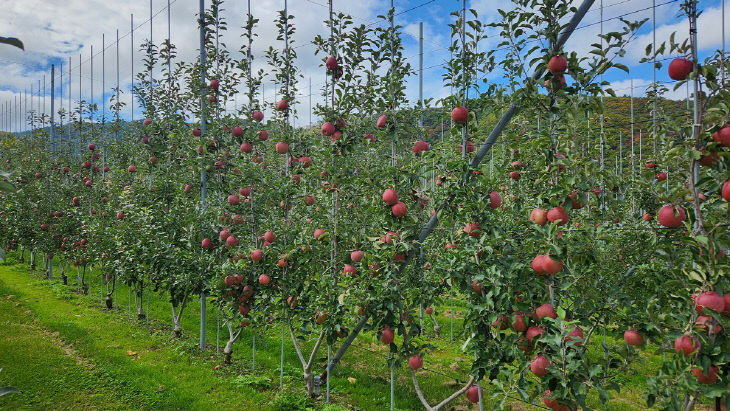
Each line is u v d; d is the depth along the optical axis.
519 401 6.50
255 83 8.59
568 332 3.09
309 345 8.92
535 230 3.69
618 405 6.61
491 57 4.65
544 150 3.57
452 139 5.52
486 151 4.28
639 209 5.27
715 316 2.62
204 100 8.39
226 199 8.31
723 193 2.71
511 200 6.46
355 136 6.35
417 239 5.19
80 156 16.47
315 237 6.12
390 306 4.99
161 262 8.57
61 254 13.90
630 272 4.60
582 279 3.85
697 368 2.79
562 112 3.52
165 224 8.84
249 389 6.56
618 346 3.56
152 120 10.91
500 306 3.80
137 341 8.57
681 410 2.85
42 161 16.91
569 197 3.38
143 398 6.14
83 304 11.35
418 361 5.14
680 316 2.90
